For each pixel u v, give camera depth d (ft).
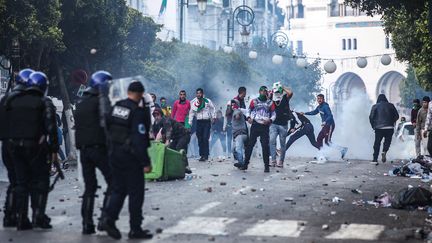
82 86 113.39
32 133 47.16
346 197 64.18
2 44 123.13
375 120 106.73
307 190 68.95
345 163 104.42
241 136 91.81
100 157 46.03
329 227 48.83
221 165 99.04
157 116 89.92
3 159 48.98
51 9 130.93
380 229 48.32
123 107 43.91
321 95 108.47
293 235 45.88
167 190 68.33
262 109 86.99
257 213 54.34
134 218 44.34
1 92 194.59
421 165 86.79
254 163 103.04
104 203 46.24
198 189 69.10
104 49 155.74
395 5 93.76
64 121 133.90
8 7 121.39
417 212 56.03
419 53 176.96
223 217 52.39
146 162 43.91
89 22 148.77
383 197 62.03
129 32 179.22
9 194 48.96
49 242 43.14
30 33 124.26
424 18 146.92
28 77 48.14
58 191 68.64
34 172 47.85
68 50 151.43
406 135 136.98
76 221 50.96
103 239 44.16
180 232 46.55
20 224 47.32
